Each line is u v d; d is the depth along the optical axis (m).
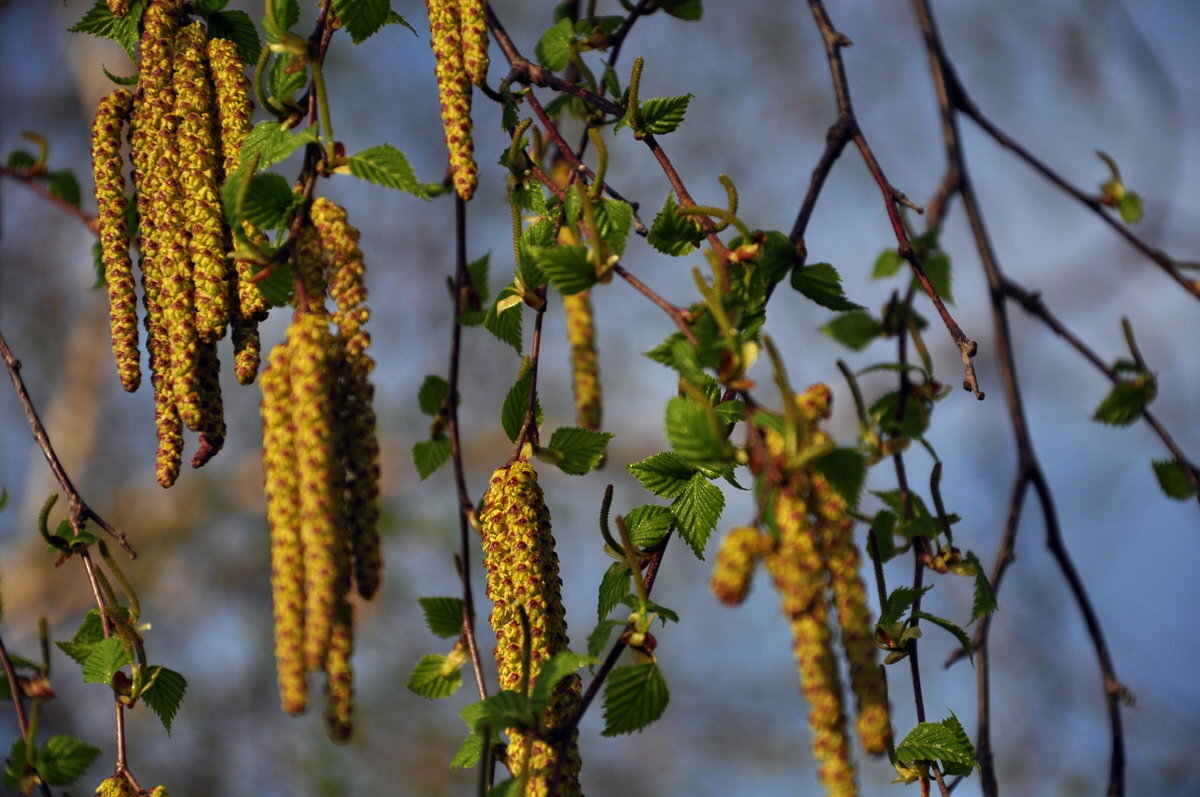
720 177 0.88
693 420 0.84
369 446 0.86
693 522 0.91
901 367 0.94
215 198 0.89
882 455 0.94
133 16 0.92
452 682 0.92
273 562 0.84
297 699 0.84
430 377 0.97
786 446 0.83
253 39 0.92
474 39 0.89
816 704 0.83
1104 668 1.00
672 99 0.91
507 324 0.94
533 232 0.92
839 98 0.94
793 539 0.83
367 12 0.90
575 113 0.96
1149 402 1.00
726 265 0.87
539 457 0.91
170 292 0.89
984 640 0.98
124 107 0.91
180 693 0.92
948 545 0.93
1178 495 1.00
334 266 0.87
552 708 0.88
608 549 0.90
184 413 0.89
